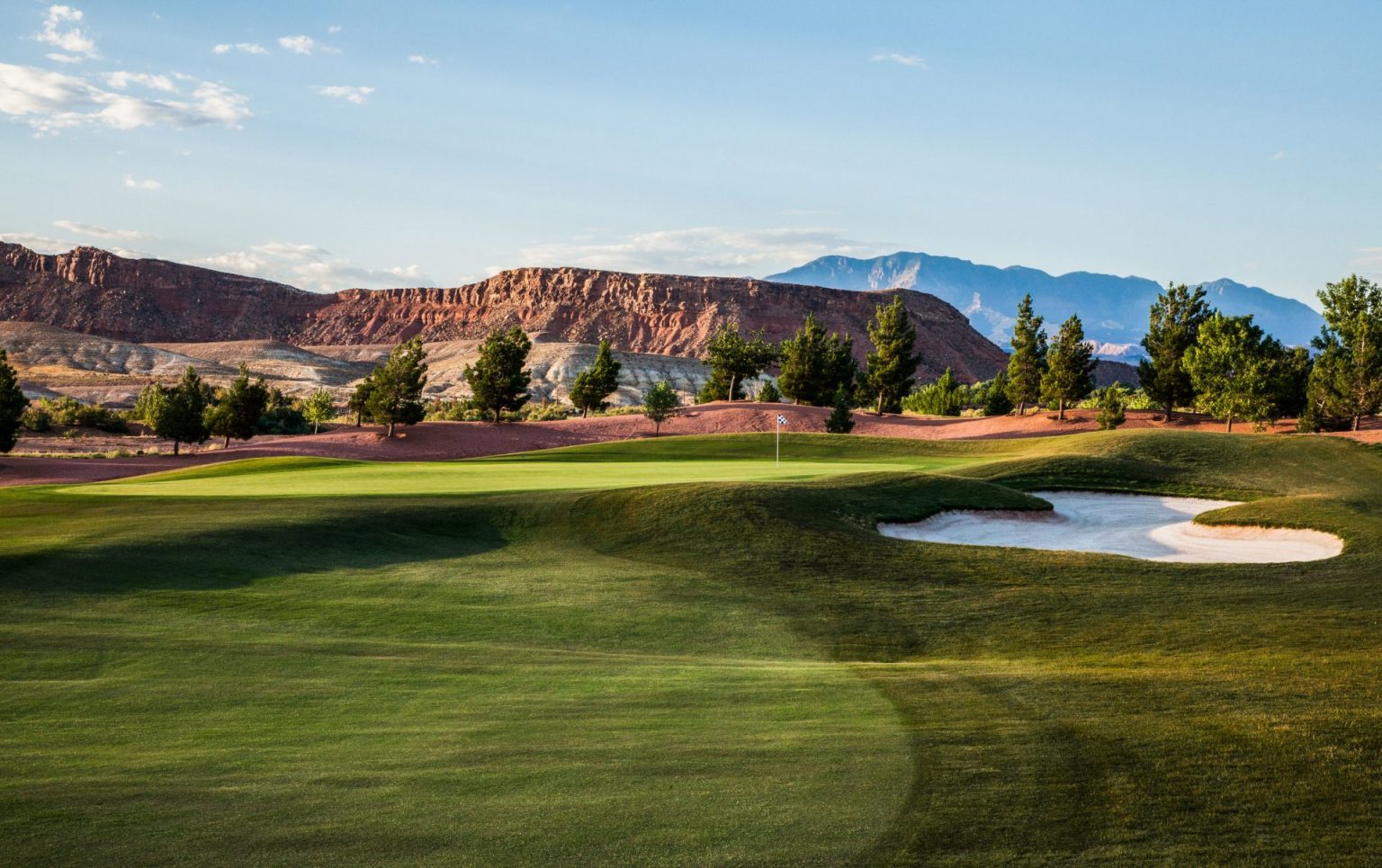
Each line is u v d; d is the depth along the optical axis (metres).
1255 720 10.78
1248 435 52.72
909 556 24.59
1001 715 11.32
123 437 97.81
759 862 7.21
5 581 18.67
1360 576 21.92
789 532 26.11
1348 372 71.81
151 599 18.53
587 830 7.82
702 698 12.47
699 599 20.25
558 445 85.19
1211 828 7.87
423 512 27.91
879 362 105.69
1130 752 9.74
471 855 7.36
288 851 7.45
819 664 15.32
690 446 60.75
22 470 65.19
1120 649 16.05
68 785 9.05
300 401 135.88
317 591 19.95
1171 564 24.02
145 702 12.22
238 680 13.35
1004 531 32.25
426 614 18.45
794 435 64.62
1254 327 79.81
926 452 58.53
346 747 10.34
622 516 28.02
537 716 11.59
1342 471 44.69
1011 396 99.81
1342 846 7.49
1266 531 30.59
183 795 8.76
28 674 13.51
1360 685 12.33
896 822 7.96
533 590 20.72
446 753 10.05
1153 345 89.31
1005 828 7.86
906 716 11.41
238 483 37.25
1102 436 53.88
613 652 16.17
